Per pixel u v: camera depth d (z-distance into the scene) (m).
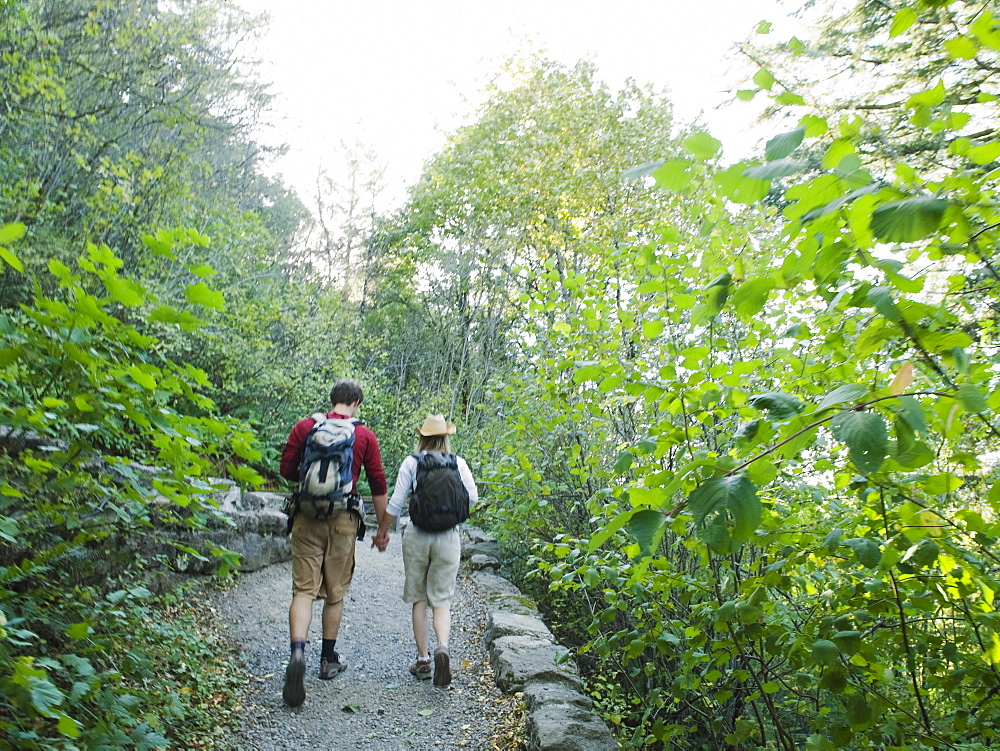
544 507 6.18
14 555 3.04
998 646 2.45
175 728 3.35
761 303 1.64
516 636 5.09
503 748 3.74
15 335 2.23
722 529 1.46
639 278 5.06
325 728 3.81
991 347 3.22
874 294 1.66
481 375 16.98
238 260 12.81
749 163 1.47
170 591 5.18
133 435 2.75
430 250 21.05
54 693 1.97
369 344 17.59
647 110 13.06
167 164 10.72
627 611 3.81
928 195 1.52
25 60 8.30
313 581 4.19
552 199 12.48
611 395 4.91
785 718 4.01
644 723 3.63
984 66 4.96
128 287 2.20
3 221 7.71
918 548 2.22
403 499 4.54
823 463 3.11
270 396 13.62
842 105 6.47
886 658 2.84
